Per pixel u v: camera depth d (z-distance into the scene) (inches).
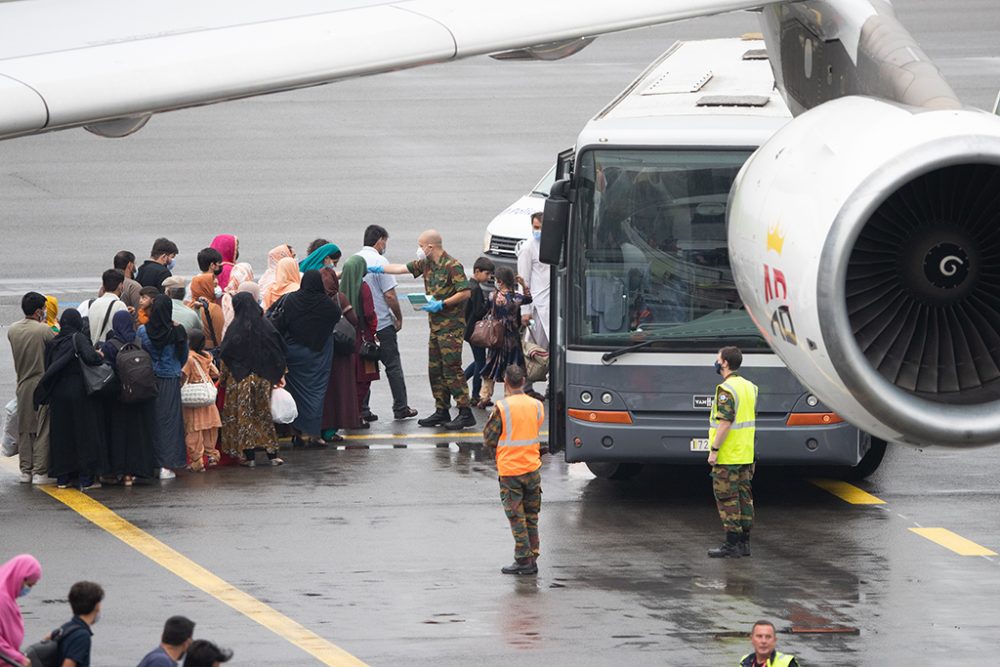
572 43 917.8
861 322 861.2
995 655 1647.4
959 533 2123.5
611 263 2170.3
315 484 2380.7
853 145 864.3
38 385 2332.7
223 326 2549.2
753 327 2156.7
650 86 2389.3
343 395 2630.4
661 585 1889.8
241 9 870.4
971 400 839.7
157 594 1856.5
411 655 1641.2
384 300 2780.5
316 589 1873.8
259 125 5787.4
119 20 851.4
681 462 2183.8
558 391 2299.5
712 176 2153.1
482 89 6368.1
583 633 1710.1
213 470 2471.7
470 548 2048.5
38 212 4500.5
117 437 2343.8
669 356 2160.4
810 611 1790.1
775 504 2287.2
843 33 989.2
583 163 2172.7
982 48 6761.8
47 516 2204.7
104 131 912.3
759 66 2487.7
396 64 821.9
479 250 3971.5
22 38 821.2
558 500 2314.2
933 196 862.5
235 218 4375.0
